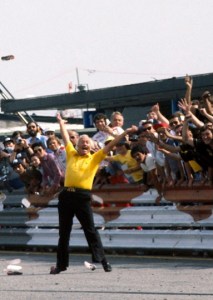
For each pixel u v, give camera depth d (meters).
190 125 26.17
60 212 22.48
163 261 24.38
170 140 26.47
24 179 29.38
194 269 22.25
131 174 26.86
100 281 20.69
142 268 23.03
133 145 27.00
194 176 26.69
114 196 27.33
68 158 22.66
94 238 22.47
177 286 19.31
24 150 30.14
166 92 55.47
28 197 29.38
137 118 63.06
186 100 24.33
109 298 17.94
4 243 29.73
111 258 25.94
